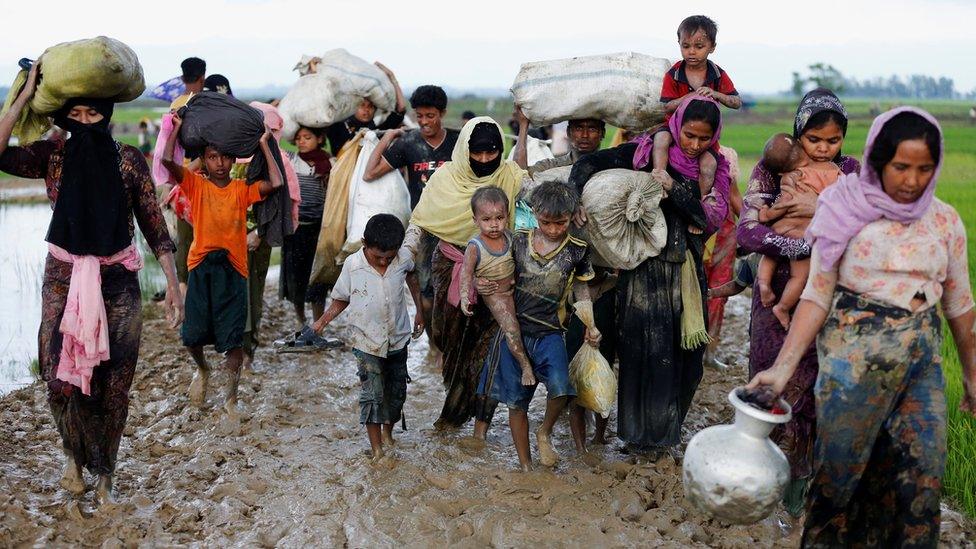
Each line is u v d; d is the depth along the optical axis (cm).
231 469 552
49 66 458
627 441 562
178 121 603
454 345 609
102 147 479
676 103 566
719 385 730
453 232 604
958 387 665
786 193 467
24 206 1947
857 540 416
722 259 750
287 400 675
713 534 478
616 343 580
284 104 819
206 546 462
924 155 364
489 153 592
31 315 971
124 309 496
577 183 548
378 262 550
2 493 504
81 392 493
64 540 469
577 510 490
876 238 382
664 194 529
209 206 611
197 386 655
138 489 531
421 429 625
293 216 658
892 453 396
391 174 748
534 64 612
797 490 479
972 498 516
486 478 534
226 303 620
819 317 397
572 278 525
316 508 497
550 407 534
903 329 386
